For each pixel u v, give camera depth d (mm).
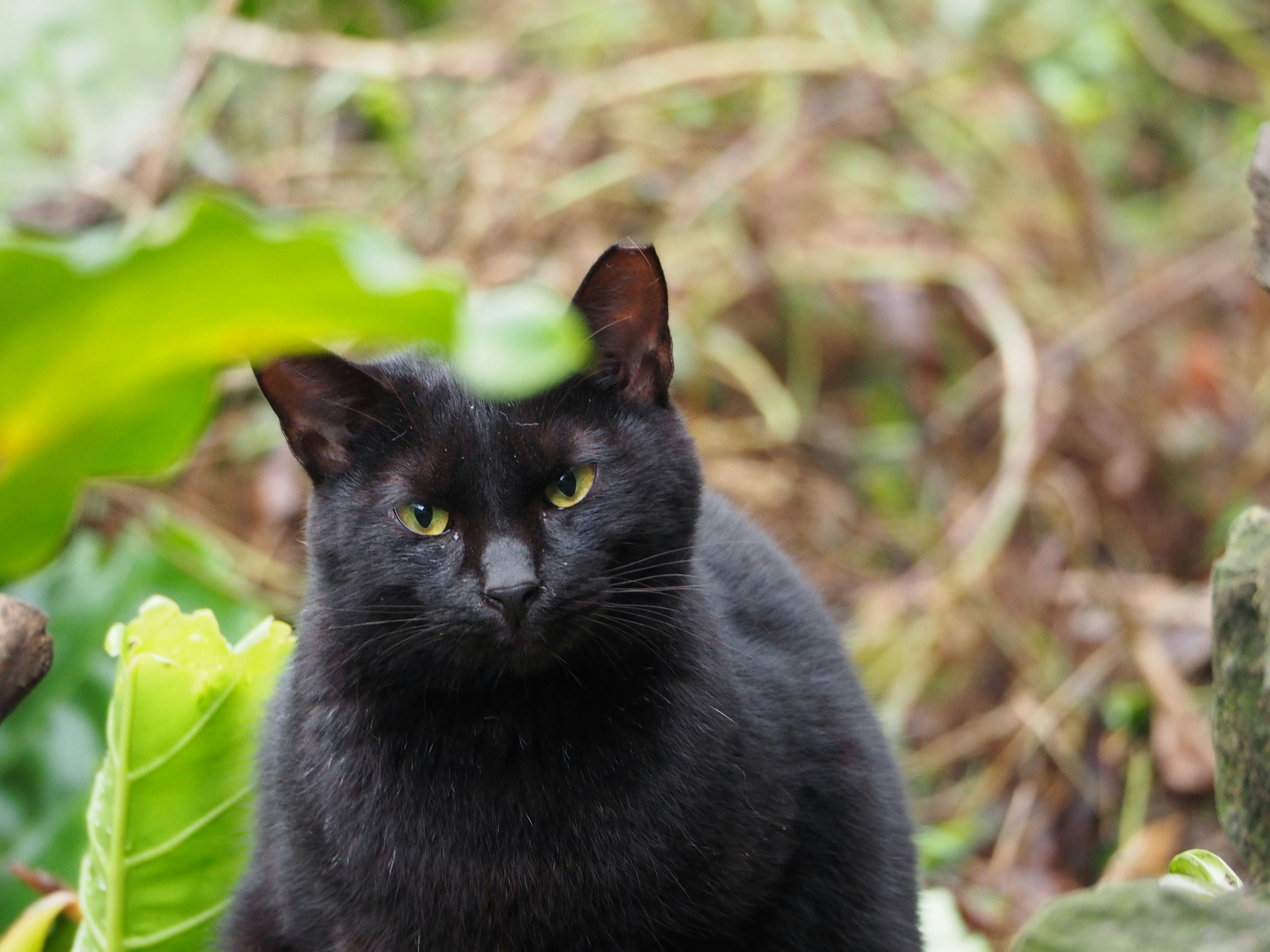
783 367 7805
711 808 3342
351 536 3406
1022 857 6070
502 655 3275
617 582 3385
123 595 5168
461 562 3318
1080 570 6887
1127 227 8820
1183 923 2295
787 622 3949
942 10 8367
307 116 7898
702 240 7551
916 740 6504
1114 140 9477
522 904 3359
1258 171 2840
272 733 3584
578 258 7328
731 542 4098
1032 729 6297
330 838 3383
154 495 6512
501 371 2076
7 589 5156
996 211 8078
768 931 3613
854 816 3748
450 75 7477
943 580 6512
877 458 7508
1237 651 2656
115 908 3721
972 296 7520
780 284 7699
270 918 3689
